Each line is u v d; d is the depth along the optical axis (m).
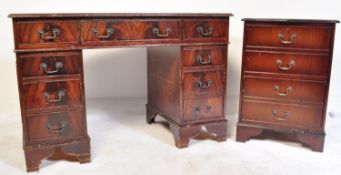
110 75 2.95
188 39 1.94
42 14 1.62
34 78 1.69
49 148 1.77
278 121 2.05
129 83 2.99
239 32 2.95
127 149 2.02
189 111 2.04
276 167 1.79
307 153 1.97
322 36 1.89
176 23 1.90
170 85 2.12
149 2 2.88
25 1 2.70
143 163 1.83
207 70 2.03
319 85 1.94
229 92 3.01
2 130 2.31
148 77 2.49
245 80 2.07
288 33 1.93
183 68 1.97
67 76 1.75
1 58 2.72
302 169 1.77
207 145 2.09
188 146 2.07
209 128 2.11
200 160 1.87
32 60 1.67
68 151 1.81
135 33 1.83
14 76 2.76
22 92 1.68
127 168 1.78
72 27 1.70
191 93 2.02
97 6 2.82
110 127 2.40
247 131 2.12
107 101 2.94
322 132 1.97
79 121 1.82
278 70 1.99
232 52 2.96
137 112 2.77
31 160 1.74
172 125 2.13
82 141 1.82
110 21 1.77
